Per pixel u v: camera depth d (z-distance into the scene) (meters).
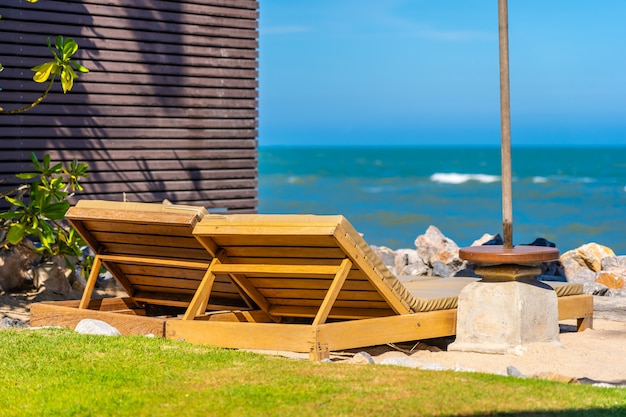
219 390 5.41
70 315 8.22
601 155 99.25
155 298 8.95
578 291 9.01
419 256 12.95
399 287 7.36
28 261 10.63
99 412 5.03
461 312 7.86
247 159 17.42
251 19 17.31
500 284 7.73
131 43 15.70
